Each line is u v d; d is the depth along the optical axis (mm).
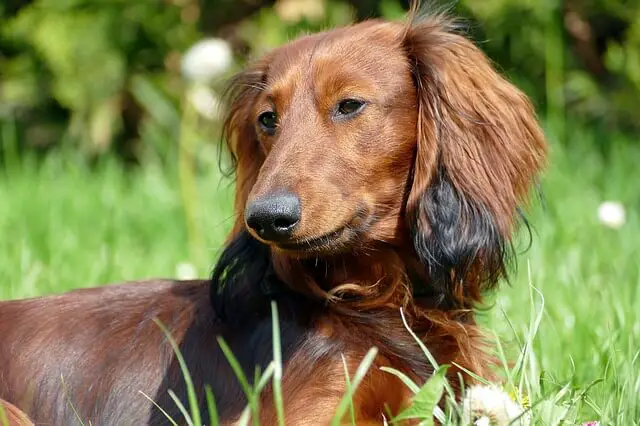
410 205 5199
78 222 10625
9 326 5570
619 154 11773
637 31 12734
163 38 13859
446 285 5254
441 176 5230
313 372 4969
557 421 4488
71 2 13750
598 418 4918
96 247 9602
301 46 5465
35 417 5309
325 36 5480
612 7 12938
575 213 10016
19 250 8969
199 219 9938
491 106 5387
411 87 5277
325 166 4973
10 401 5340
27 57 14125
